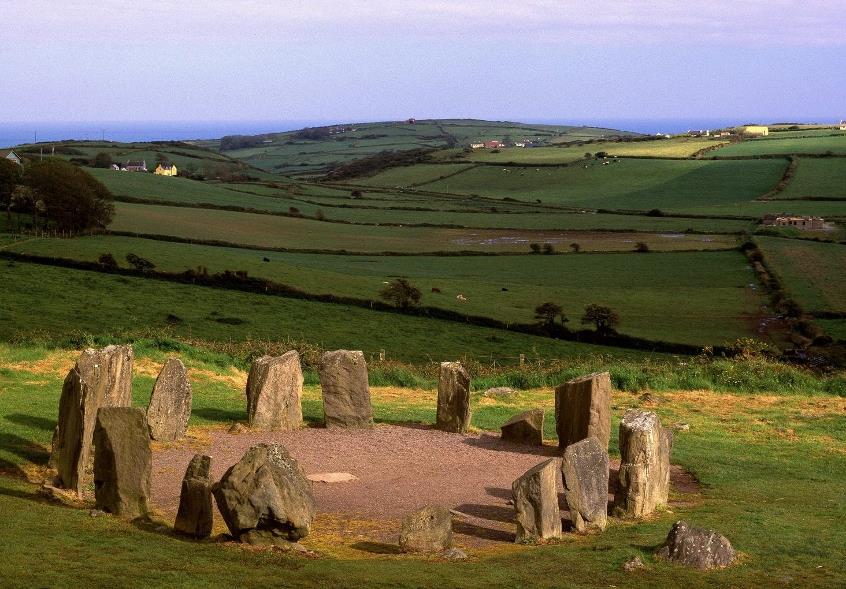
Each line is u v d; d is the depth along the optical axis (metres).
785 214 141.62
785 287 95.56
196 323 74.31
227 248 108.44
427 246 124.00
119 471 14.38
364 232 133.88
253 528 13.23
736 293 95.69
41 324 68.56
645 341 76.69
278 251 112.06
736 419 27.47
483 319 81.56
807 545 14.41
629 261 113.44
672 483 19.70
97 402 16.88
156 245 99.00
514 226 142.75
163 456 19.50
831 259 108.50
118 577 10.90
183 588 10.70
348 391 23.72
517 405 29.23
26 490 15.62
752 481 19.86
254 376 23.14
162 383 20.94
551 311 81.31
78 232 102.50
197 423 23.25
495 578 12.34
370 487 18.17
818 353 70.81
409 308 83.56
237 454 20.05
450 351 71.88
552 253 119.19
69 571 10.98
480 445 22.53
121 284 83.56
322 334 74.25
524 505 15.02
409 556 13.62
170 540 13.09
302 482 13.59
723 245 120.94
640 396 30.91
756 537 14.81
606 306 89.06
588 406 21.34
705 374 33.50
